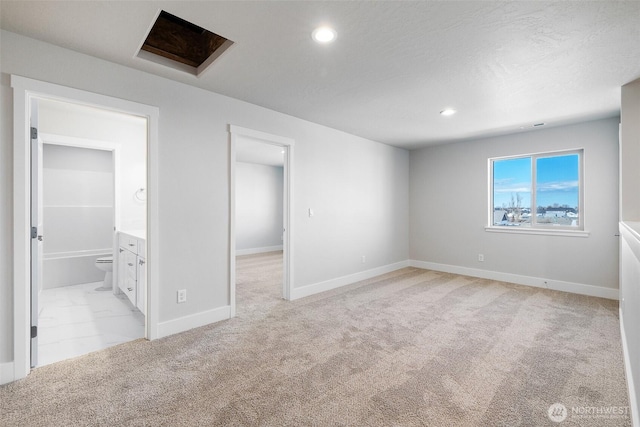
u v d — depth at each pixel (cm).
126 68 239
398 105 327
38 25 185
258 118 331
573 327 285
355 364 220
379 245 514
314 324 294
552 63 231
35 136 211
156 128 256
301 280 387
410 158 580
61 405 174
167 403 176
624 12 169
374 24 183
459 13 172
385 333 273
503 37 196
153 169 255
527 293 399
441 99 309
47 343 253
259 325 291
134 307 345
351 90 286
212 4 164
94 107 230
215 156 296
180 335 268
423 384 196
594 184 389
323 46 208
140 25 185
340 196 441
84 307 344
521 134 446
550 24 181
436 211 545
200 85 276
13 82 193
